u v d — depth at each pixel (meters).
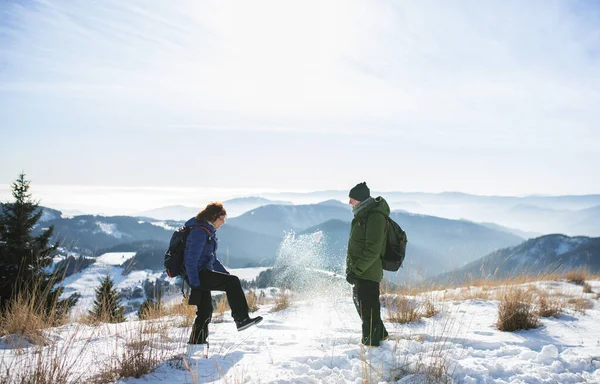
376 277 4.37
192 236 4.23
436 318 5.96
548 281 9.82
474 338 4.70
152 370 3.37
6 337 4.13
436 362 3.49
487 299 7.52
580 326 5.48
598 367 3.77
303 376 3.29
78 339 4.31
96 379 3.11
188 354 3.81
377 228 4.26
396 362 3.65
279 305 6.93
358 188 4.40
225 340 4.53
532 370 3.63
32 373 2.94
